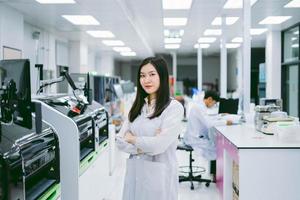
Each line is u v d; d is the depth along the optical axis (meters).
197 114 4.27
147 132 1.79
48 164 2.03
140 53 14.35
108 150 3.79
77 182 2.37
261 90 10.58
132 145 1.77
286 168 2.67
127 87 8.34
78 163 2.37
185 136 4.39
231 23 7.70
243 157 2.68
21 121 1.62
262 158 2.68
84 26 7.90
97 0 5.45
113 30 8.34
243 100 4.50
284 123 3.07
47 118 2.36
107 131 3.70
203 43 11.62
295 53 8.48
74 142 2.35
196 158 5.83
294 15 7.00
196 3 5.94
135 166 1.81
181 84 14.33
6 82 1.71
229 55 15.73
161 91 1.80
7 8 5.96
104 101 4.89
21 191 1.58
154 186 1.75
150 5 6.11
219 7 6.22
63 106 2.69
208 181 4.29
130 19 7.01
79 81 4.47
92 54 13.63
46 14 6.65
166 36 10.02
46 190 1.95
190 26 8.21
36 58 8.06
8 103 1.70
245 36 4.48
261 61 13.17
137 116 1.86
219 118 4.43
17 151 1.58
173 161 1.81
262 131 3.40
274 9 6.43
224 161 3.37
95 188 3.04
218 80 18.28
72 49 10.50
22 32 6.58
